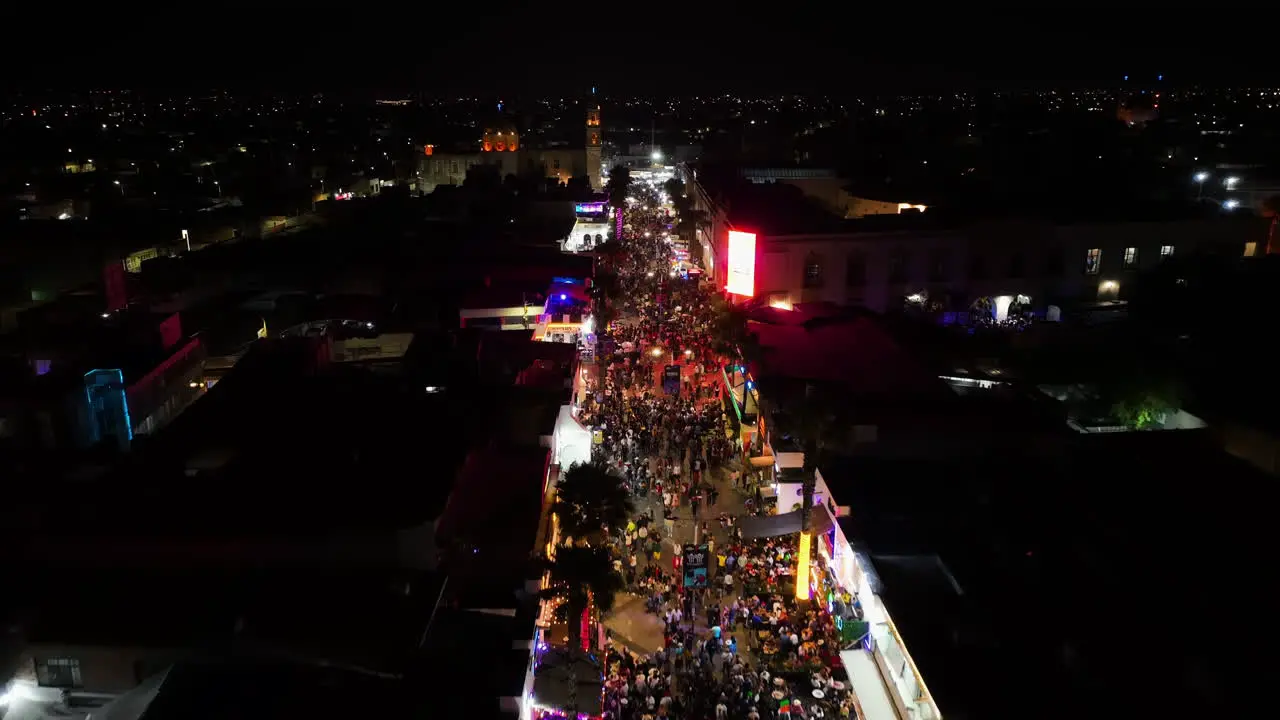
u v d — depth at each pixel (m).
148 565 22.05
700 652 25.72
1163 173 85.94
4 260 65.81
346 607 20.80
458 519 25.20
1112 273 61.06
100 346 42.19
